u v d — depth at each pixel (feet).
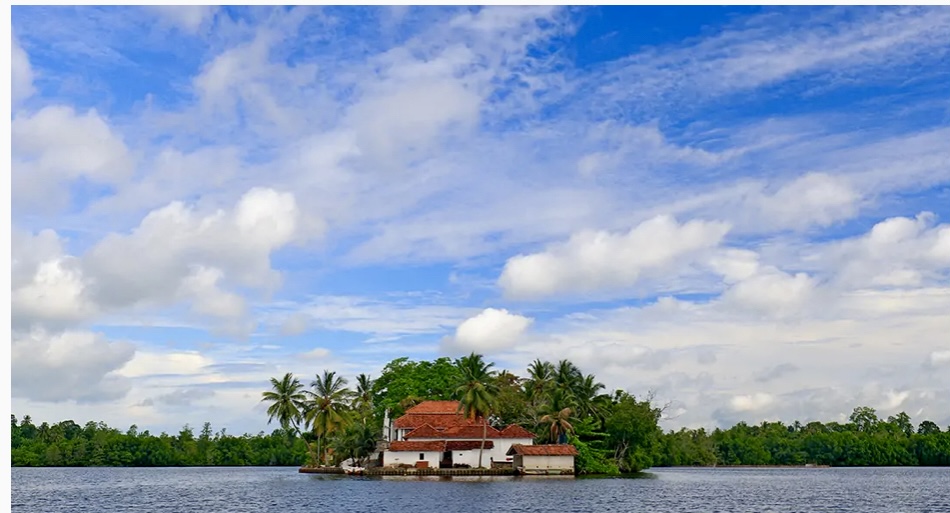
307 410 490.90
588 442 464.65
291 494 311.47
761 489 382.22
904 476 607.37
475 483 363.56
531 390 500.33
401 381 550.36
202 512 244.22
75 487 411.54
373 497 284.20
